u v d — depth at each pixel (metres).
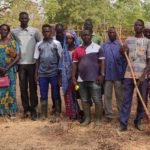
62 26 7.07
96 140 5.68
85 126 6.42
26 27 6.97
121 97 6.63
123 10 28.69
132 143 5.53
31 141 5.68
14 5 12.20
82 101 6.51
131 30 16.52
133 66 5.95
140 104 6.11
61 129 6.25
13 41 6.86
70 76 6.71
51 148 5.36
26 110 7.10
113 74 6.57
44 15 14.17
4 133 6.08
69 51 6.76
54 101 7.27
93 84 6.39
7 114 7.03
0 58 6.86
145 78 5.94
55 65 6.84
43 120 6.86
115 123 6.61
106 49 6.62
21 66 6.94
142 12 29.33
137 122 6.20
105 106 6.69
